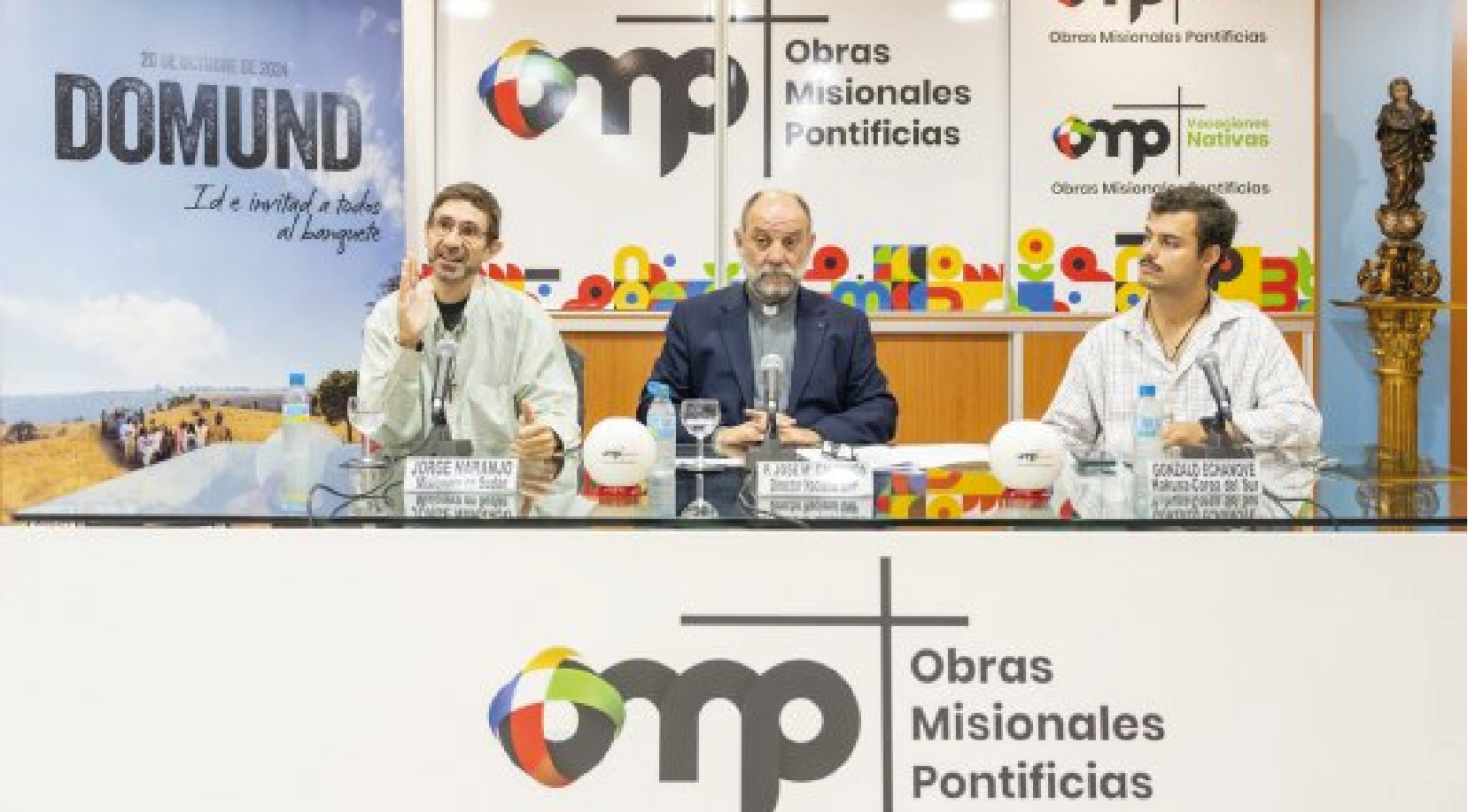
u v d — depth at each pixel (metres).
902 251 6.43
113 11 5.55
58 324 5.50
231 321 5.75
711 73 6.39
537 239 6.43
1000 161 6.43
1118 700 2.74
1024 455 2.99
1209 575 2.73
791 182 6.42
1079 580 2.73
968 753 2.74
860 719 2.74
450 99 6.37
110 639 2.76
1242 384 4.15
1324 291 6.49
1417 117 5.83
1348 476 3.31
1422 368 6.20
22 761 2.78
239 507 2.85
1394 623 2.73
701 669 2.74
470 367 4.08
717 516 2.75
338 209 5.91
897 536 2.73
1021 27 6.37
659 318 6.44
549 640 2.74
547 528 2.74
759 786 2.74
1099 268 6.44
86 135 5.52
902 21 6.39
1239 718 2.74
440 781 2.75
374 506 2.87
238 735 2.76
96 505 2.87
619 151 6.40
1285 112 6.39
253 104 5.75
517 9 6.35
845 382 4.39
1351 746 2.74
